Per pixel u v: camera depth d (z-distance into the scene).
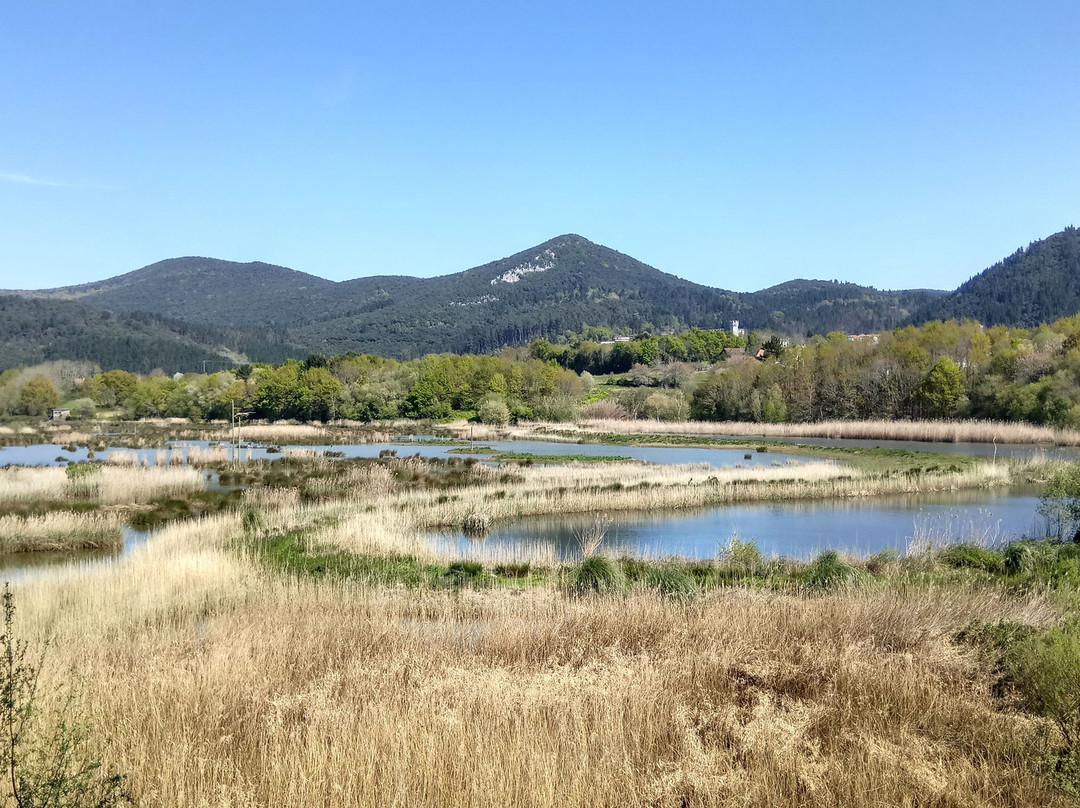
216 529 24.67
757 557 20.38
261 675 9.42
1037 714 8.23
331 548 21.89
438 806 6.17
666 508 32.59
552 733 7.40
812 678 9.15
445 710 7.70
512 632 11.06
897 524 28.53
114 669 9.75
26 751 6.02
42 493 32.97
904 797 6.23
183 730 7.70
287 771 6.56
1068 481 23.53
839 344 115.50
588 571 16.44
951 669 9.43
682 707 7.79
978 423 67.25
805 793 6.42
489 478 40.16
